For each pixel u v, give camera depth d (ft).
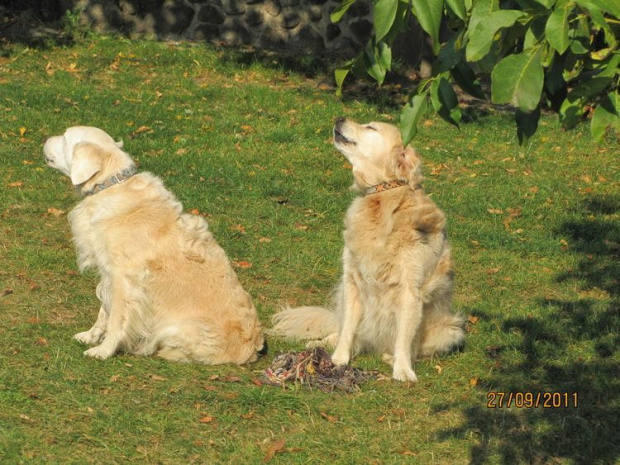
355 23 89.35
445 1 16.19
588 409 30.96
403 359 33.50
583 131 75.05
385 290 33.73
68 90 72.84
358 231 33.50
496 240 52.03
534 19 14.14
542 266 48.88
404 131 15.74
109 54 82.89
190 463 25.32
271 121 72.08
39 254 43.04
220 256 34.04
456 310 41.50
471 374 34.37
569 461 27.04
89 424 26.76
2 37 84.28
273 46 90.07
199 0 89.56
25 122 64.03
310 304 41.75
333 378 31.99
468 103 81.05
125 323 32.35
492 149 70.13
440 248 34.27
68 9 89.51
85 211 32.96
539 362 35.68
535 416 30.17
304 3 89.20
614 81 14.47
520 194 60.49
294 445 26.96
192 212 52.03
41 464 24.09
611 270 48.01
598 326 39.55
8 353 31.48
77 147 32.32
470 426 29.17
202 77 81.56
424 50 84.99
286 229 51.42
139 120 67.97
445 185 61.77
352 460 26.35
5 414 26.55
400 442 27.84
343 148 33.94
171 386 30.19
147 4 89.61
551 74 15.08
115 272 32.17
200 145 65.10
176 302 32.60
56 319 36.06
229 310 33.30
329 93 80.28
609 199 59.88
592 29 15.35
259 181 58.90
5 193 51.42
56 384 29.12
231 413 28.66
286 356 32.73
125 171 33.01
